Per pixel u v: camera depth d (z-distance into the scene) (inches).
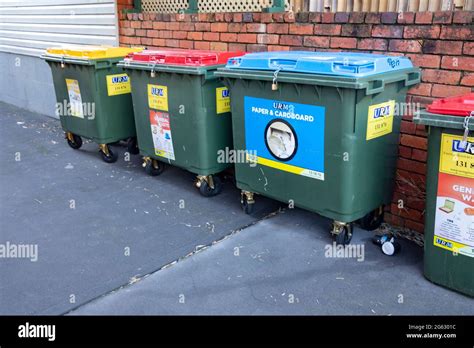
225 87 176.2
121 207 180.4
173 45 225.0
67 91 234.1
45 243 152.9
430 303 119.5
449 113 110.3
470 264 117.3
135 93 198.2
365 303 120.2
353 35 156.3
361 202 141.7
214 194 190.4
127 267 138.3
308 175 143.7
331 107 131.0
